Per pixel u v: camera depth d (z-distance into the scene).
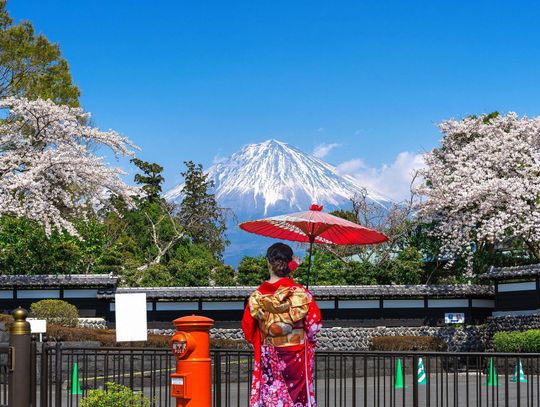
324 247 40.44
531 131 37.59
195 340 9.61
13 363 9.85
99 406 10.89
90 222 38.69
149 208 55.88
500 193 34.25
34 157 31.44
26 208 30.28
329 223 10.72
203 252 54.31
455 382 10.59
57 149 31.44
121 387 11.30
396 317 34.94
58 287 32.16
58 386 11.05
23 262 34.75
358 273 37.78
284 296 8.00
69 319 29.48
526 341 29.27
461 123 39.75
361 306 34.78
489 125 39.19
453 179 37.66
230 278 38.72
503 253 39.78
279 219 10.98
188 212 62.16
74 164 31.19
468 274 35.47
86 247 38.06
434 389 21.52
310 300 8.09
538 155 36.19
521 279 34.28
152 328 33.31
